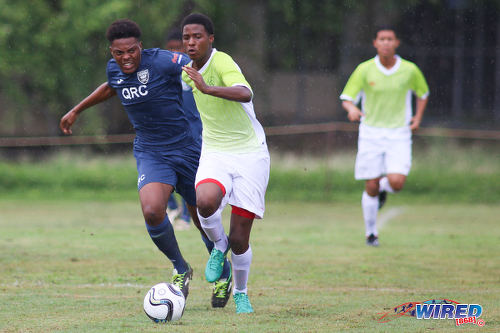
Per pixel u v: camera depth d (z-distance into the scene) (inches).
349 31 2812.5
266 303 624.4
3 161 2174.0
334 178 1897.1
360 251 986.1
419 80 1029.2
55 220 1368.1
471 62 2810.0
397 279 765.9
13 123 2470.5
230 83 540.4
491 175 1908.2
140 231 1204.5
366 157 1037.8
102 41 2263.8
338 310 588.4
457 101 2812.5
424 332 498.6
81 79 2290.8
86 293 677.9
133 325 521.3
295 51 2827.3
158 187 595.2
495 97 2790.4
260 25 2775.6
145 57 598.9
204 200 540.7
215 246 567.5
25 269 823.1
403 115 1031.0
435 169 1958.7
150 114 605.0
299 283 740.7
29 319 547.5
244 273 576.1
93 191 1882.4
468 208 1635.1
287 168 1947.6
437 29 2810.0
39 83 2273.6
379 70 1018.7
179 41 913.5
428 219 1422.2
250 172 564.4
